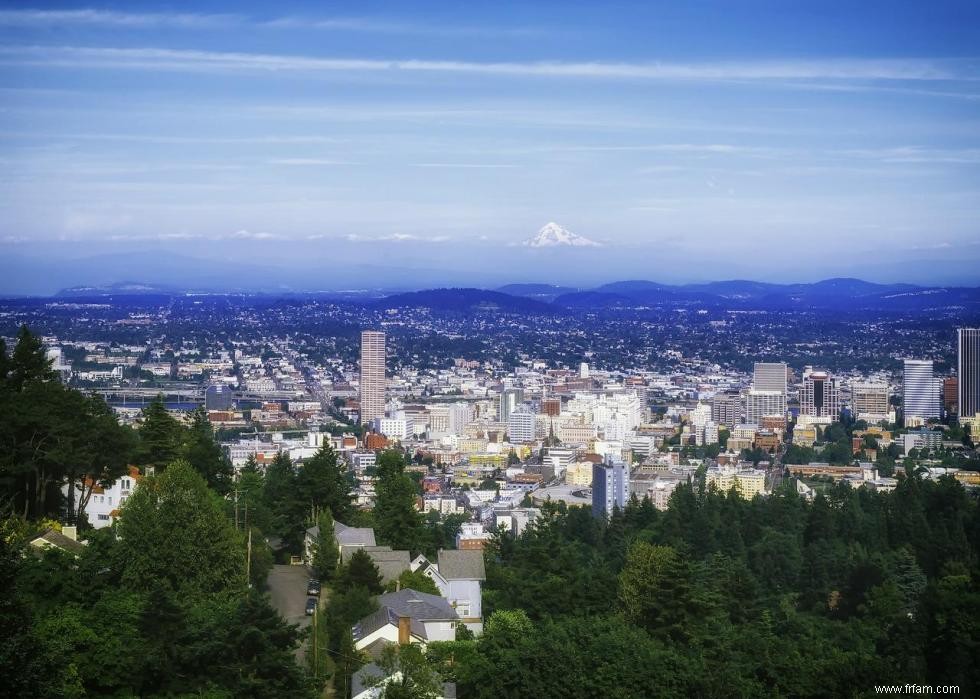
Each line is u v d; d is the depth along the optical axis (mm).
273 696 180625
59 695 155000
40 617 179375
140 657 177750
